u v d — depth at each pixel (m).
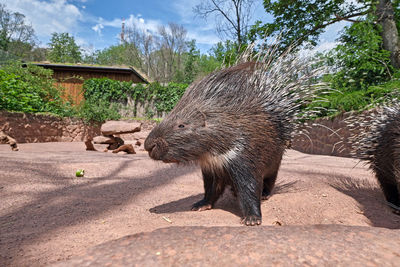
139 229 0.64
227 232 0.44
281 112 0.96
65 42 18.17
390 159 1.00
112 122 3.57
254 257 0.35
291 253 0.36
